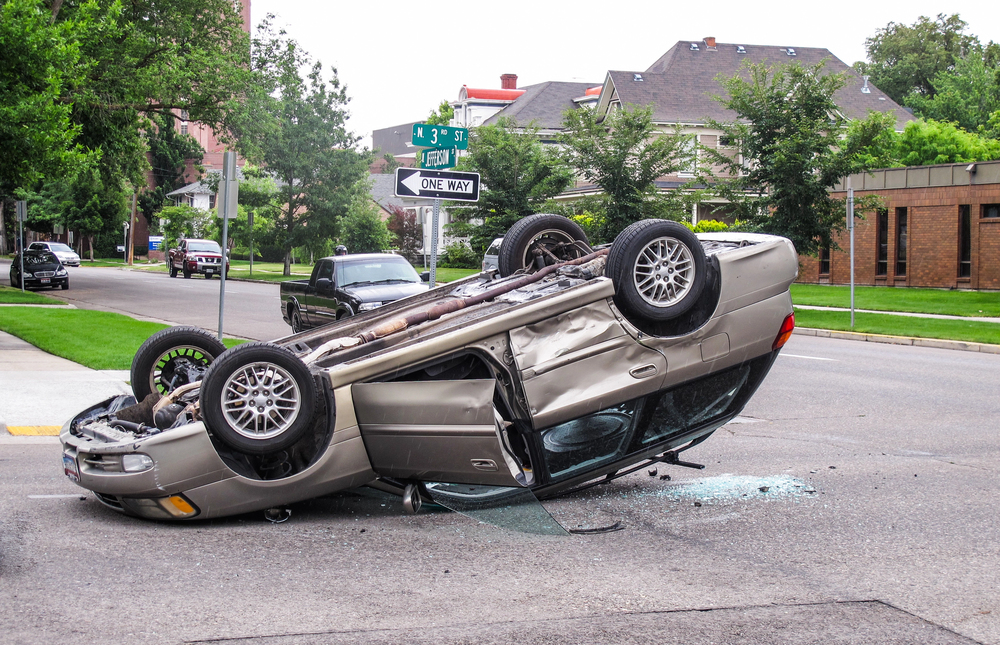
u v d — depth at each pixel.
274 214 50.44
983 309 25.81
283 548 5.50
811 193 23.86
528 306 6.12
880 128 23.67
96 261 74.69
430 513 6.34
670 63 52.12
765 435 9.48
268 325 21.16
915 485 7.27
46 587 4.76
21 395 11.26
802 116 24.25
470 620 4.36
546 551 5.50
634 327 6.39
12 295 30.48
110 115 32.78
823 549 5.58
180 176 84.88
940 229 32.94
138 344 16.33
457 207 27.67
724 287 6.68
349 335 7.38
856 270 36.22
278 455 6.03
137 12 33.59
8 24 17.17
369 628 4.25
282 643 4.06
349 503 6.55
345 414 5.95
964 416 10.55
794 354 17.02
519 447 6.47
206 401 5.68
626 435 6.54
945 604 4.64
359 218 53.88
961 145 51.06
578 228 7.52
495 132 27.27
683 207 25.52
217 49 35.28
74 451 6.12
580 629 4.26
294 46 39.19
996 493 7.00
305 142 49.16
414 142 11.62
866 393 12.31
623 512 6.45
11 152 18.02
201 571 5.05
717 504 6.68
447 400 5.79
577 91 64.88
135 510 5.89
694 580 4.98
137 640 4.08
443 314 6.54
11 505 6.47
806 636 4.21
